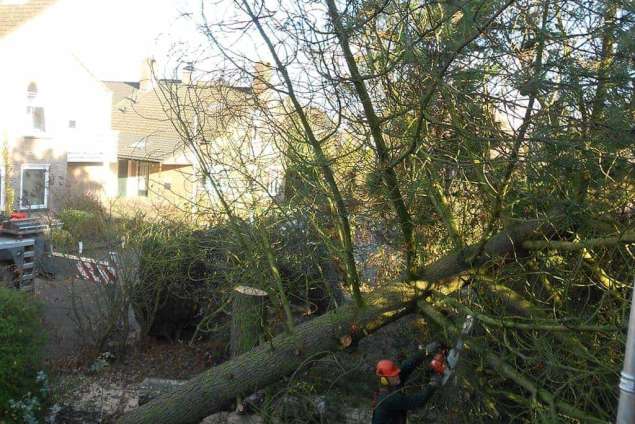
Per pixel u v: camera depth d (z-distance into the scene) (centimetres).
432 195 662
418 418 693
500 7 532
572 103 579
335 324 657
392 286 676
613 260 671
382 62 591
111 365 873
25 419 679
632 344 305
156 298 913
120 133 2417
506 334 613
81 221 937
